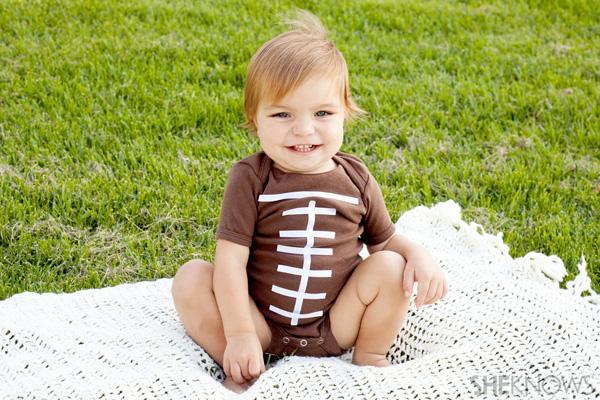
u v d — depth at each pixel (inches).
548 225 130.4
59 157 149.2
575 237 127.0
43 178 140.1
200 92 176.1
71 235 126.0
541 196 139.8
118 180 142.9
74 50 191.3
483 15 230.8
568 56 205.0
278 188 90.6
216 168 147.5
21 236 122.6
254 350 85.8
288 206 90.1
